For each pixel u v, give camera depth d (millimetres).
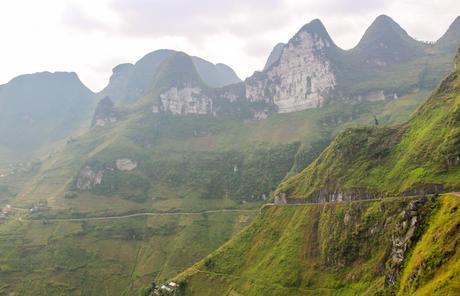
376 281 180750
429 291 126750
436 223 156000
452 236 140000
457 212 149000
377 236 199375
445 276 127062
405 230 170625
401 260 163375
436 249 141000
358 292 184750
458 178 192625
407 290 143250
